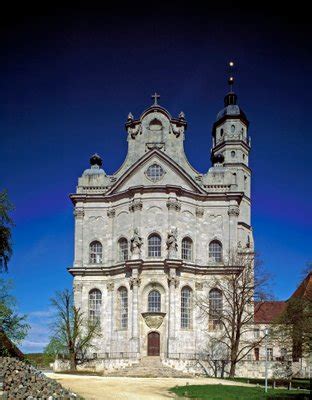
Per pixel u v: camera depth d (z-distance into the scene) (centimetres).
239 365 7606
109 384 4988
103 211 8725
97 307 8394
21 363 4309
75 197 8731
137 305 7912
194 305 8150
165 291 7988
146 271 8062
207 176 8825
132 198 8425
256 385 5759
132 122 8956
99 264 8519
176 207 8312
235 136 10738
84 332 8094
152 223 8269
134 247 8100
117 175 8869
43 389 3778
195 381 5847
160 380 5722
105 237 8625
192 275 8256
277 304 10019
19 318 5328
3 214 5284
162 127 8844
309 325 6316
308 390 5247
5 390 3612
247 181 10781
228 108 10944
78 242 8625
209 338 8050
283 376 7425
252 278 7669
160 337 7881
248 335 8206
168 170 8538
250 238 10481
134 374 6831
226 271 8181
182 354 7831
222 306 8144
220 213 8600
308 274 6675
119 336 8094
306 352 6625
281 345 7962
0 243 5262
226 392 4738
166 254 8138
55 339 7756
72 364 7525
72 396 3778
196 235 8494
